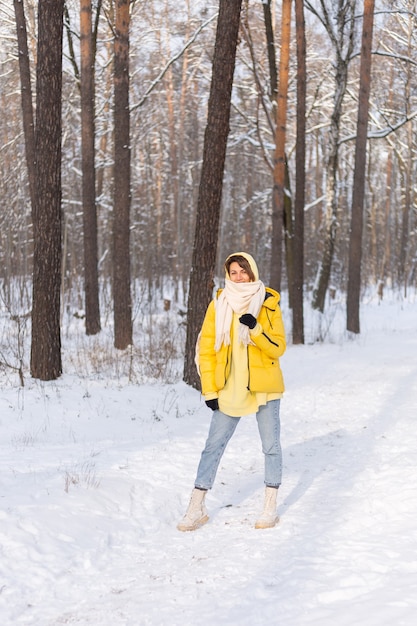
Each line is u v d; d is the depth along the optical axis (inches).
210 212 391.2
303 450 257.0
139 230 1453.0
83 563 144.8
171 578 136.6
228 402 170.9
